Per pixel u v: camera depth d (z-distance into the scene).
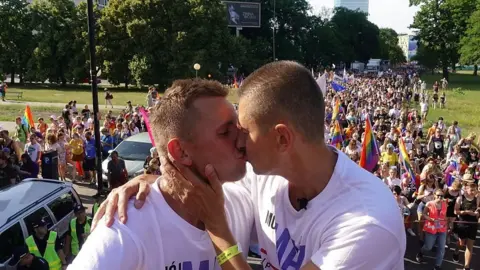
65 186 8.71
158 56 54.31
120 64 55.19
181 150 1.75
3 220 6.95
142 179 1.98
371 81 59.12
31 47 56.59
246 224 2.24
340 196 1.83
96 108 13.33
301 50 92.19
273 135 1.75
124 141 15.50
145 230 1.72
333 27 107.44
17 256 6.81
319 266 1.76
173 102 1.75
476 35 65.81
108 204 1.81
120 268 1.63
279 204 2.05
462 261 9.96
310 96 1.72
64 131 17.14
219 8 56.25
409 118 25.17
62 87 57.00
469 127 31.41
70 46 55.47
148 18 54.28
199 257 1.83
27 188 8.33
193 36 53.91
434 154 19.28
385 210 1.76
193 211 1.83
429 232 9.30
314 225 1.86
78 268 1.63
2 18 55.09
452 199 9.53
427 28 80.25
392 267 1.78
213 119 1.75
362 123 24.31
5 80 62.69
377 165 12.89
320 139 1.79
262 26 85.19
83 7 55.50
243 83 1.85
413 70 111.06
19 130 17.94
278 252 2.04
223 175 1.82
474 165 13.45
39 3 55.84
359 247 1.69
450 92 60.88
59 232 8.12
